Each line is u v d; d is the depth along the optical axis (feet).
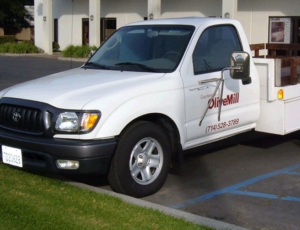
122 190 16.74
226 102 20.11
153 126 17.31
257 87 21.58
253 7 72.64
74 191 17.06
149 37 20.47
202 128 19.25
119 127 16.02
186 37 19.43
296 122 22.35
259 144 26.25
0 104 17.75
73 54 83.97
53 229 13.58
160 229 13.93
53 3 105.40
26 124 16.63
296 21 69.46
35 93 17.01
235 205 17.11
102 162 15.88
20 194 16.53
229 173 21.08
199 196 18.12
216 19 20.72
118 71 19.25
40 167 16.19
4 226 13.73
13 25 129.90
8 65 72.28
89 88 16.92
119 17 93.25
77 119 15.66
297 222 15.51
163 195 18.20
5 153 17.17
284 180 20.02
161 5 84.64
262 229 14.92
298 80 22.49
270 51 30.76
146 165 17.43
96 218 14.58
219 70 19.89
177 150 18.61
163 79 17.92
